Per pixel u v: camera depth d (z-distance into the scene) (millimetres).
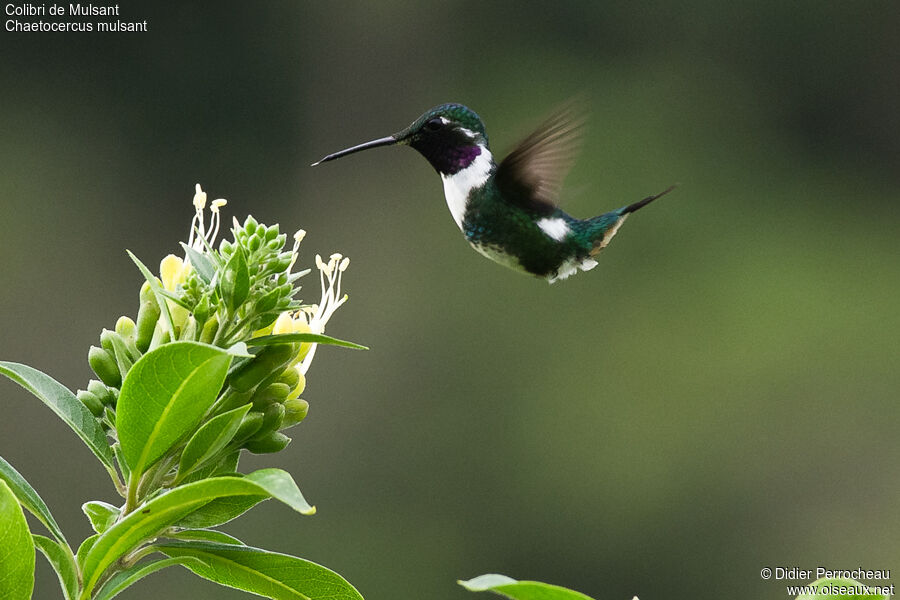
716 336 18344
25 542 2723
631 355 17938
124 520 2814
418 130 5586
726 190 21000
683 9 22156
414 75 21047
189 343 2762
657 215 20094
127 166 18906
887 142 21938
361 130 20422
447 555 15891
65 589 2914
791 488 17297
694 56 22172
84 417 3043
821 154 21828
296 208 19547
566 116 5590
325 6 20438
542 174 5633
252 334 3131
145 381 2826
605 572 16547
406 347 17641
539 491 16766
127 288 17266
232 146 19531
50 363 15789
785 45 22078
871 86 22016
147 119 19219
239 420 2926
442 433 16859
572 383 17609
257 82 19922
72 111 18812
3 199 17672
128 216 18469
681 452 17250
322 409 16562
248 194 19484
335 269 3262
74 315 16453
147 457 2930
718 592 16688
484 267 18406
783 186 21266
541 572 16531
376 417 16703
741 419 17453
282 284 3055
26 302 16297
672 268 19484
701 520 16859
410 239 18938
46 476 13016
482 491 16531
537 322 18016
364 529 15695
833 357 18094
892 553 16672
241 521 15047
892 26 21703
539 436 17125
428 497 16312
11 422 13070
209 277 3062
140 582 12773
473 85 21375
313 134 20172
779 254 19781
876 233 20641
